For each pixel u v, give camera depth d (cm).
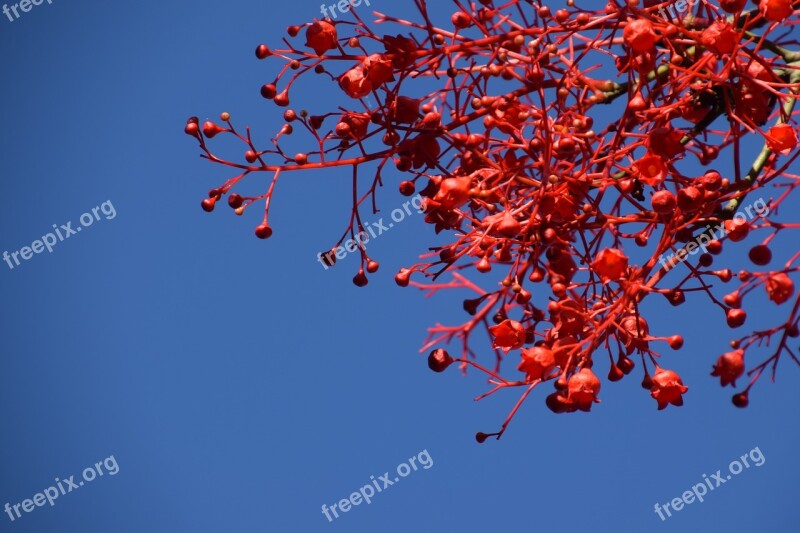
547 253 118
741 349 116
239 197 119
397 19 122
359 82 118
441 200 117
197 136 119
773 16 115
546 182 116
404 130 119
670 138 115
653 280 117
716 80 116
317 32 119
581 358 118
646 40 116
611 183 117
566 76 119
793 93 117
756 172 116
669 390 118
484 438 119
